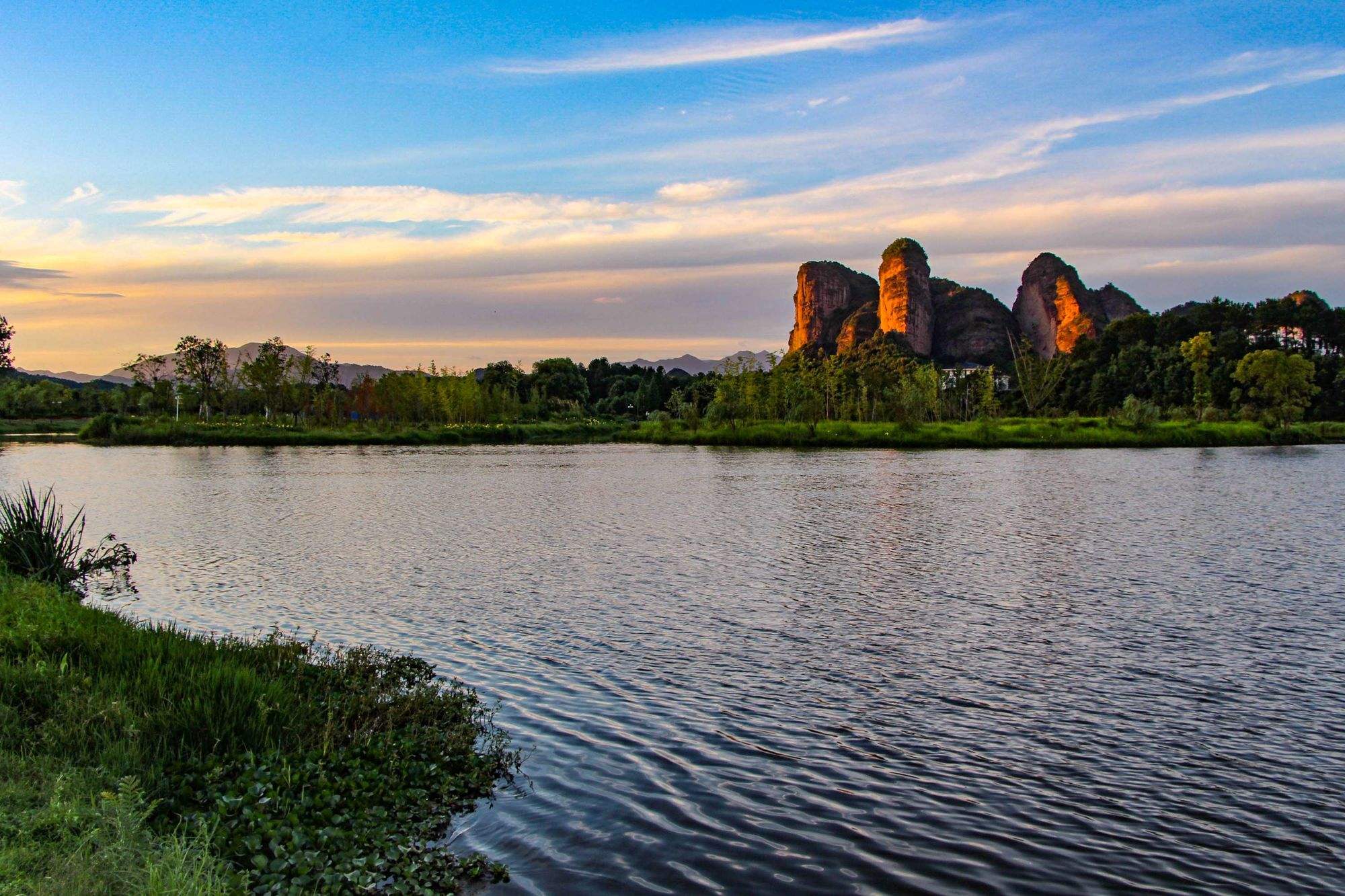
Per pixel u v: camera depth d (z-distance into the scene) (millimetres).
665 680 11617
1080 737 9695
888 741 9562
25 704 8188
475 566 19906
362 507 32062
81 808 6234
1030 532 25031
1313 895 6664
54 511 16234
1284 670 12039
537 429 96000
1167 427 80438
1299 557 20578
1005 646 13227
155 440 81562
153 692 8734
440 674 11867
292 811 6797
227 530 25859
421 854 6715
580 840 7355
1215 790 8414
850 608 15625
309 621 14828
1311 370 92062
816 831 7566
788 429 83938
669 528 26141
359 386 114000
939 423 90750
